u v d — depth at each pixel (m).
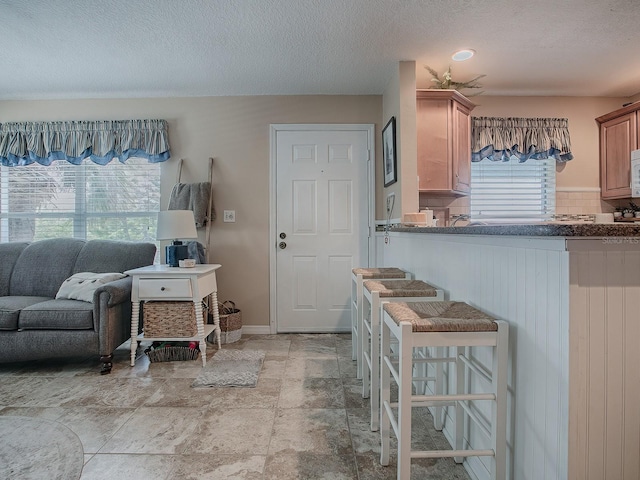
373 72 2.95
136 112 3.42
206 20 2.20
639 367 0.94
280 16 2.16
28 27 2.26
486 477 1.35
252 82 3.13
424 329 1.17
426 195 3.23
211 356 2.78
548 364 1.01
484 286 1.40
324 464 1.53
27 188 3.48
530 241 1.10
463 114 3.01
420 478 1.46
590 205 3.55
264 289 3.45
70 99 3.42
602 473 0.94
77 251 3.06
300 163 3.44
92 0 2.00
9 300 2.63
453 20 2.22
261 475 1.46
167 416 1.90
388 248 3.13
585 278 0.93
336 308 3.46
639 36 2.41
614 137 3.37
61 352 2.44
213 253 3.43
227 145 3.42
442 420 1.78
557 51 2.62
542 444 1.04
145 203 3.48
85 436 1.72
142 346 3.07
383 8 2.09
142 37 2.39
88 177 3.48
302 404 2.04
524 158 3.47
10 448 1.41
